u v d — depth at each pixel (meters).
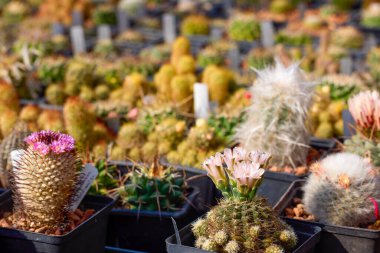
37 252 0.57
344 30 1.71
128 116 0.96
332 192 0.62
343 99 1.01
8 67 1.12
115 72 1.16
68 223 0.60
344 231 0.59
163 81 1.07
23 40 1.44
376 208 0.62
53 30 1.77
